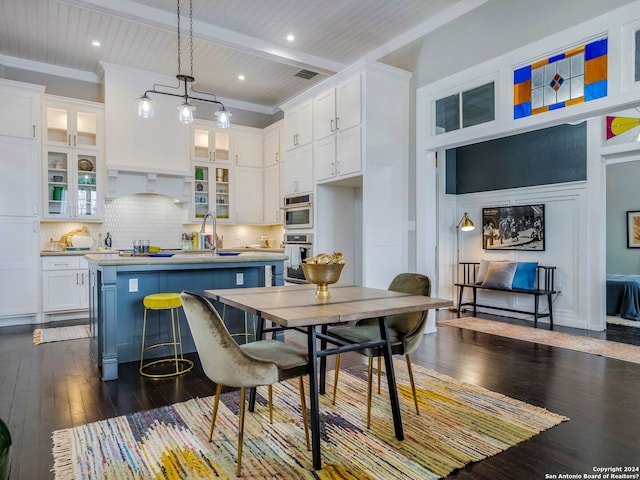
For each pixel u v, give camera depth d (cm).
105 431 215
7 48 487
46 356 355
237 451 192
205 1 382
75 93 554
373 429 216
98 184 543
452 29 404
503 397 262
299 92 640
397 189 448
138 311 346
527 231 540
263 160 690
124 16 381
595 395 266
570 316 493
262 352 196
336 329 249
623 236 696
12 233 473
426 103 434
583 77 306
